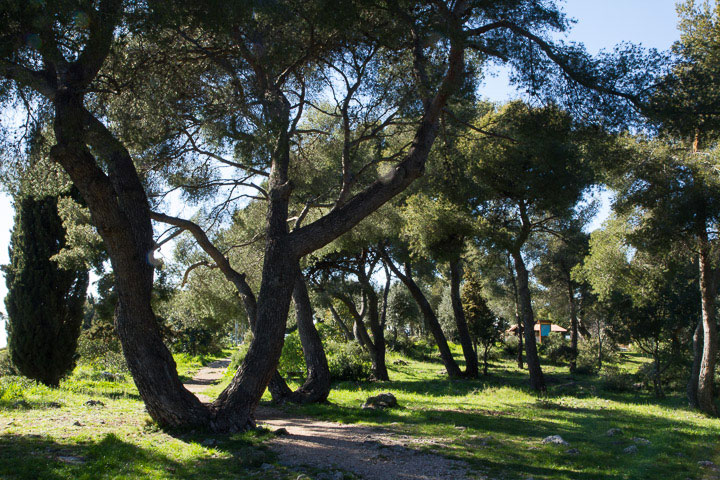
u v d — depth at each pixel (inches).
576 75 358.9
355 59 404.2
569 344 1695.4
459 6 368.2
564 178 552.1
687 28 568.4
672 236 596.1
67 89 272.2
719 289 815.7
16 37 253.9
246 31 355.6
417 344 1822.1
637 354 1843.0
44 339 612.7
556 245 1250.6
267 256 355.3
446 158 534.9
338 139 538.9
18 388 452.4
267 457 253.1
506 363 1518.2
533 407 544.7
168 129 368.8
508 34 370.3
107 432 290.7
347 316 1438.2
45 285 615.2
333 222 356.5
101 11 267.4
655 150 578.6
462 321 1001.5
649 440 350.0
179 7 285.0
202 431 303.0
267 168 487.5
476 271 1262.3
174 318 1211.2
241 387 328.8
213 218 518.0
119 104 358.6
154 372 305.0
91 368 952.3
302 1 346.6
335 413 430.9
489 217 739.4
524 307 747.4
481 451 289.1
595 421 442.3
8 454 225.5
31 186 367.2
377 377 894.4
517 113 420.2
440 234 741.3
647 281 735.1
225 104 345.4
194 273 647.8
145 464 224.8
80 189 279.1
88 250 581.6
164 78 350.3
